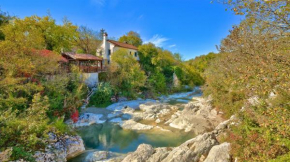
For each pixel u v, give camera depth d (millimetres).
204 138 9867
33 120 9648
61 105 16625
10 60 13523
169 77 40812
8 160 7289
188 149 8945
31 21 25844
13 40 15484
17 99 11562
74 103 18281
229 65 9617
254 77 4422
